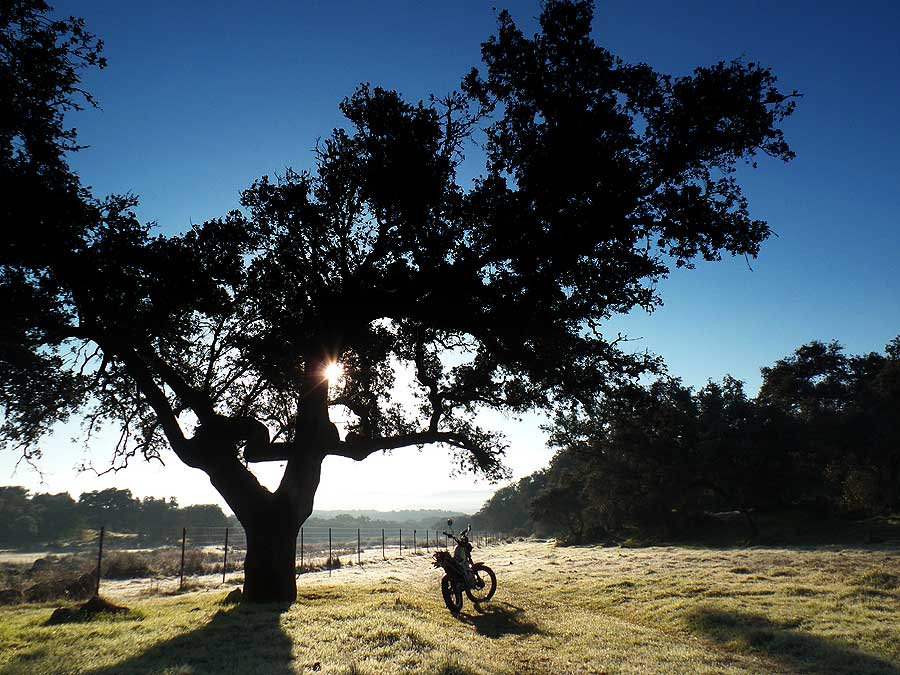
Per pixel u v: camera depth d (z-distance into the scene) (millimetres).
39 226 11578
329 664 7734
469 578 14742
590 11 13969
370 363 18578
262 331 14938
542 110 14453
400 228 15469
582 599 16891
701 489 57625
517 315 14836
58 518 164625
